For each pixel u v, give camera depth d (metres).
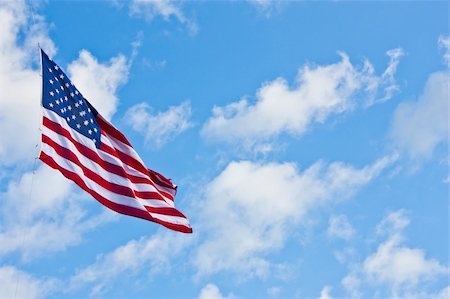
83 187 46.69
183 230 49.56
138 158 49.75
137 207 48.00
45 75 47.47
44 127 46.34
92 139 48.16
